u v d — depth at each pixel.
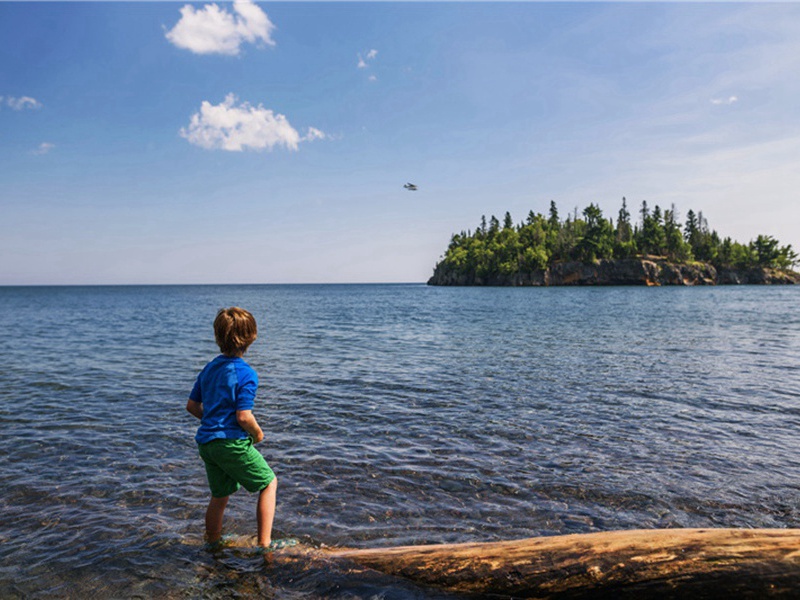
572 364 13.45
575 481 5.27
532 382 10.95
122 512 4.47
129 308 56.62
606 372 12.09
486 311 43.06
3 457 6.04
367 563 3.26
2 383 11.10
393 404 8.96
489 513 4.51
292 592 3.07
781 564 2.27
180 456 6.13
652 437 6.86
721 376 11.36
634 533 2.76
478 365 13.48
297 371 12.65
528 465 5.79
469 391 10.06
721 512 4.51
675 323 27.89
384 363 13.98
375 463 5.86
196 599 3.02
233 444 3.68
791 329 23.61
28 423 7.67
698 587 2.36
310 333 23.98
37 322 33.50
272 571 3.36
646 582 2.46
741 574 2.30
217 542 3.85
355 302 72.06
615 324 27.50
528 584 2.71
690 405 8.66
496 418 7.95
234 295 122.44
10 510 4.49
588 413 8.21
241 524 4.22
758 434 6.94
